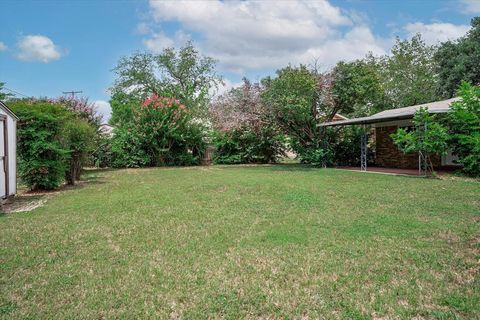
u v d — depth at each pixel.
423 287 3.17
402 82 26.14
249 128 19.41
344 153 18.03
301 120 17.36
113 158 18.27
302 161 19.41
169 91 29.42
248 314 2.77
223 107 18.25
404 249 4.16
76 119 11.58
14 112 8.95
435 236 4.67
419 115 11.48
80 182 11.32
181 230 5.11
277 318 2.71
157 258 3.98
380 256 3.94
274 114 17.02
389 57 27.17
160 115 18.70
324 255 4.00
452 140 11.62
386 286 3.21
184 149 20.31
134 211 6.43
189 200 7.50
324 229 5.04
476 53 22.27
